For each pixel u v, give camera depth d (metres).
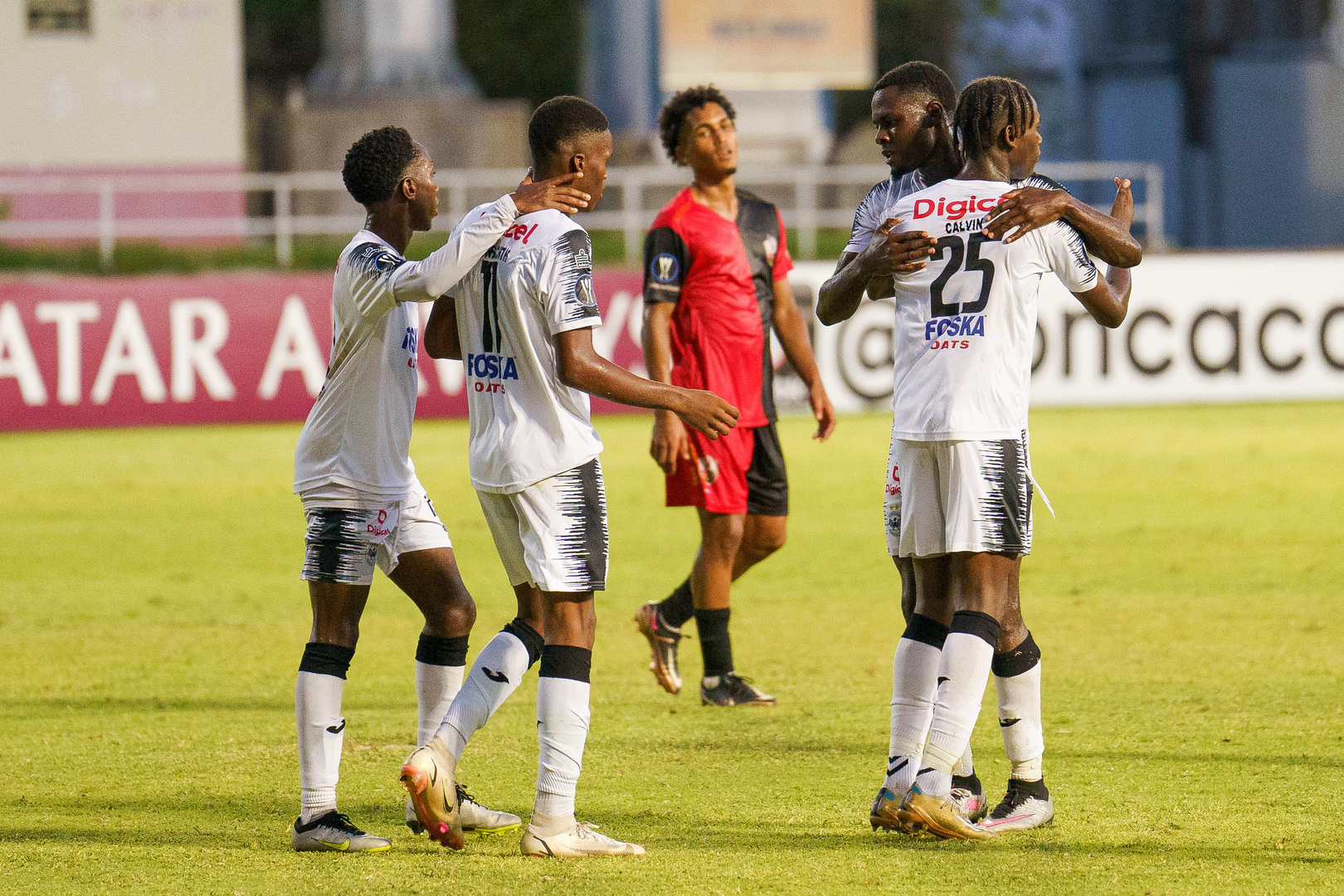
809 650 24.45
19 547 35.31
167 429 55.72
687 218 21.50
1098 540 34.31
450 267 13.74
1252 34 103.12
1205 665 22.56
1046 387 57.28
